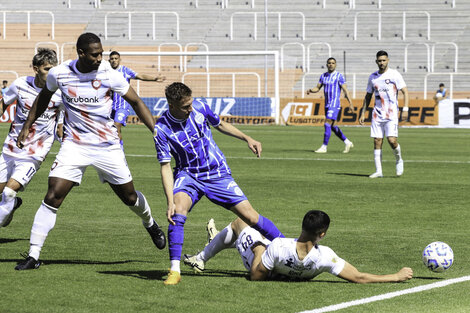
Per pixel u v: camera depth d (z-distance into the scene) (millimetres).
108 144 18094
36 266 18156
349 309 14594
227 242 17750
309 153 54719
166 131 17156
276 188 35062
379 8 115750
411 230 24312
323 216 15836
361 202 30781
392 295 15734
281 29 115750
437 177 39906
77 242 21891
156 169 42719
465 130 86250
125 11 120875
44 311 14352
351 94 107438
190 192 17328
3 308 14516
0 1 125438
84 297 15430
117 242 21984
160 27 119250
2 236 22703
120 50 115750
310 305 14875
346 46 111812
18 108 20625
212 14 119250
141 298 15398
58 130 22906
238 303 15031
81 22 121875
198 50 114500
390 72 38875
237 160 49125
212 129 85375
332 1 118250
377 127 39438
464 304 15094
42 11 115062
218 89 107438
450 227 24922
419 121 92438
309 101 92875
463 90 105250
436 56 109000
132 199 18641
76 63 17516
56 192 17953
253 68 109125
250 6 120750
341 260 16578
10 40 117375
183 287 16375
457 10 112812
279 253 16344
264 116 92688
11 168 20938
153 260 19516
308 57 106750
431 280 17281
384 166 45938
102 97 17719
